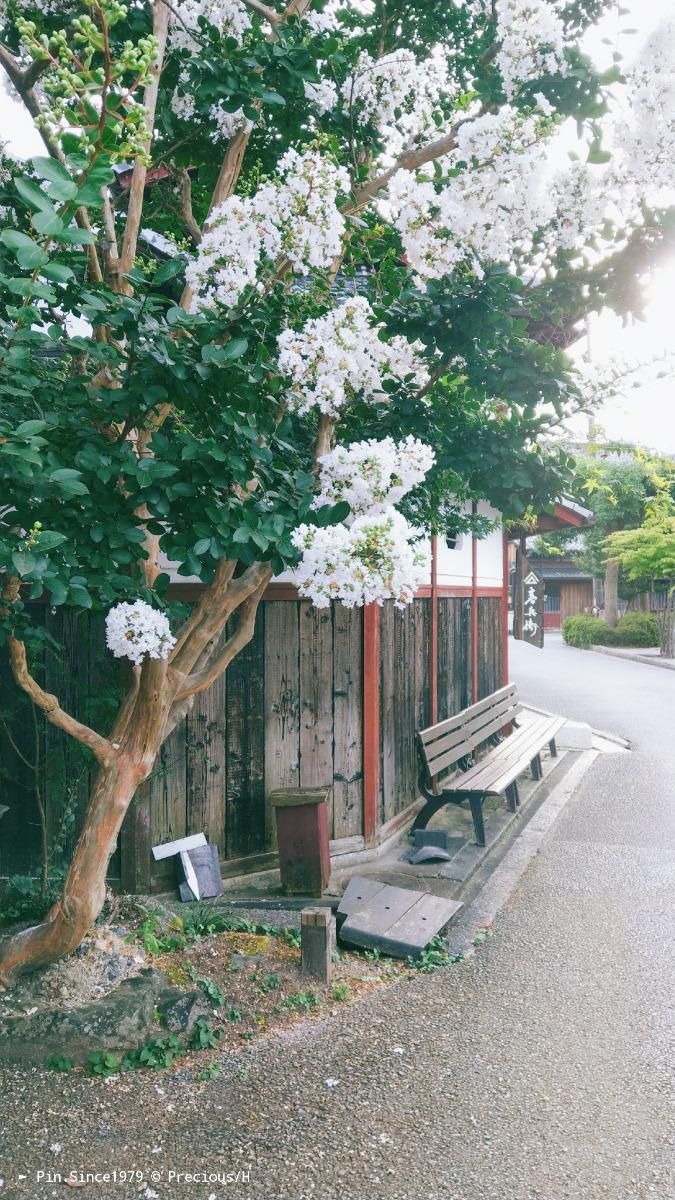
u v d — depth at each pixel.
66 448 3.09
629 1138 3.09
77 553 3.03
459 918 5.38
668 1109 3.28
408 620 7.54
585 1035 3.86
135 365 3.10
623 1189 2.81
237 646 4.02
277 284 3.47
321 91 4.11
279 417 3.67
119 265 3.68
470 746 7.61
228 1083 3.43
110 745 3.73
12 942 3.89
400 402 3.97
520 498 4.37
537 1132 3.12
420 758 6.59
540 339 5.20
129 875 5.52
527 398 3.82
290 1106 3.27
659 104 3.09
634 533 25.77
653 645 30.28
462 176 3.21
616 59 3.31
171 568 5.85
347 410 3.82
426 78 4.08
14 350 2.70
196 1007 3.88
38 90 3.82
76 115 2.03
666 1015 4.06
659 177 3.23
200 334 3.11
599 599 38.59
